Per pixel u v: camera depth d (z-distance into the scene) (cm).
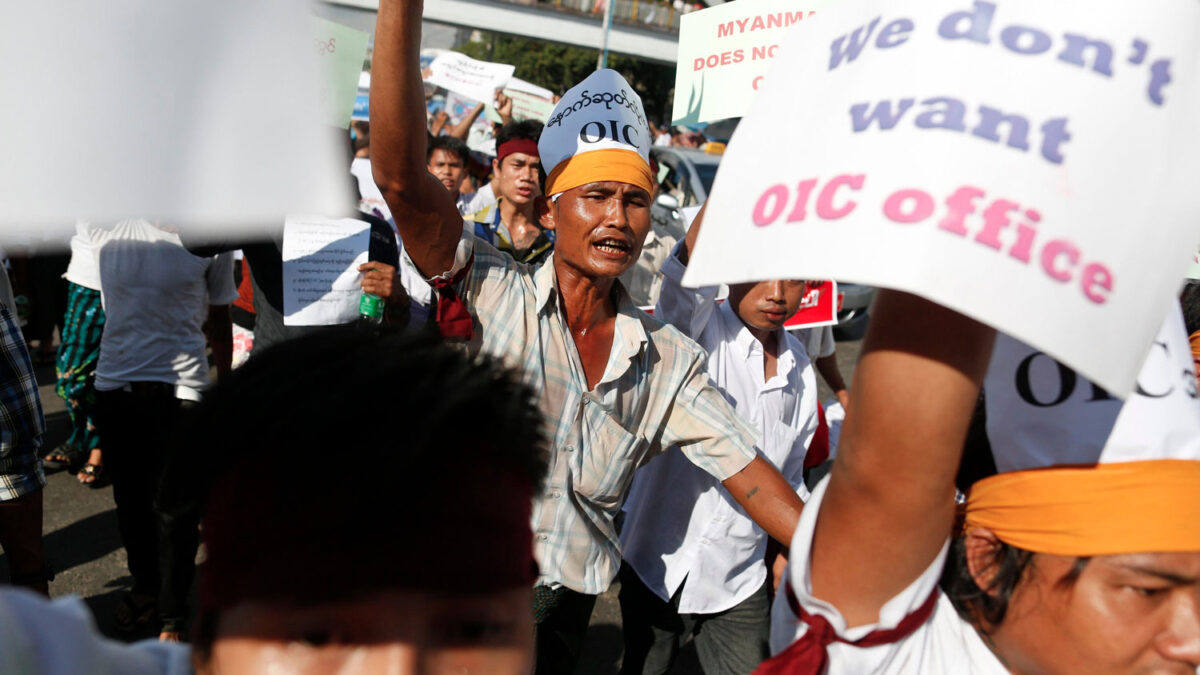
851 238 67
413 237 177
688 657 326
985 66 69
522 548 74
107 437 300
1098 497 85
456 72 611
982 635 97
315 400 67
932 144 67
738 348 243
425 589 69
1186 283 150
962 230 65
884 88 71
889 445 76
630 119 201
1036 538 88
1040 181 67
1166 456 86
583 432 189
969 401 75
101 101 53
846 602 88
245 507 68
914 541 81
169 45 54
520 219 420
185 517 75
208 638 72
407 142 160
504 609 72
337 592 67
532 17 1888
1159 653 86
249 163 57
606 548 198
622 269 193
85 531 387
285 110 58
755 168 79
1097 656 87
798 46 82
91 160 53
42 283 618
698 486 229
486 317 189
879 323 77
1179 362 90
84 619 74
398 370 70
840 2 80
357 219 286
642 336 194
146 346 299
